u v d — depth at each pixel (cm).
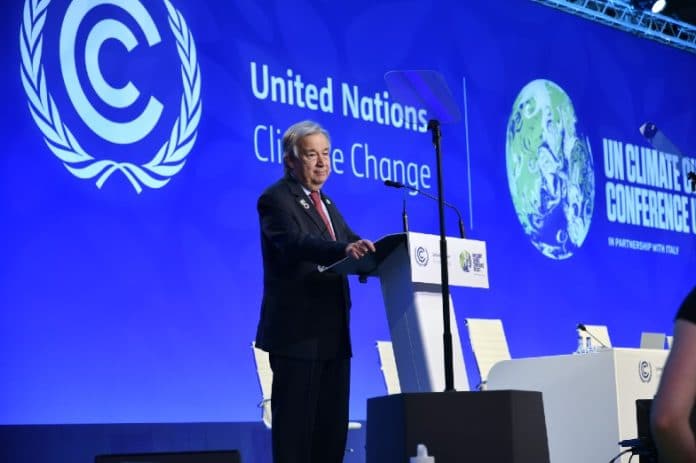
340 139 1241
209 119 1131
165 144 1091
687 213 1655
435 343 587
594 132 1533
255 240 1152
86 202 1030
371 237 1253
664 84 1655
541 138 1459
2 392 954
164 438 1037
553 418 710
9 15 1002
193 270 1096
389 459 496
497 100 1414
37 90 1010
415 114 1320
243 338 1127
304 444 538
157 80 1092
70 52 1035
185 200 1101
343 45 1262
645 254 1571
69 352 998
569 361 709
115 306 1034
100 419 1009
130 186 1062
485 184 1381
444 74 1362
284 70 1201
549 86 1484
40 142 1006
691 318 234
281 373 542
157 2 1102
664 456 233
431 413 482
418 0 1347
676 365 231
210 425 1075
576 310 1456
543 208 1443
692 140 1686
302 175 576
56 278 1000
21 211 987
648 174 1602
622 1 1577
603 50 1569
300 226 557
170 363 1066
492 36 1425
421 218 1303
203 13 1140
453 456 480
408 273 583
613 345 1496
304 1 1230
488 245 1368
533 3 1484
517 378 731
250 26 1177
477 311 1342
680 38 1702
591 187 1512
